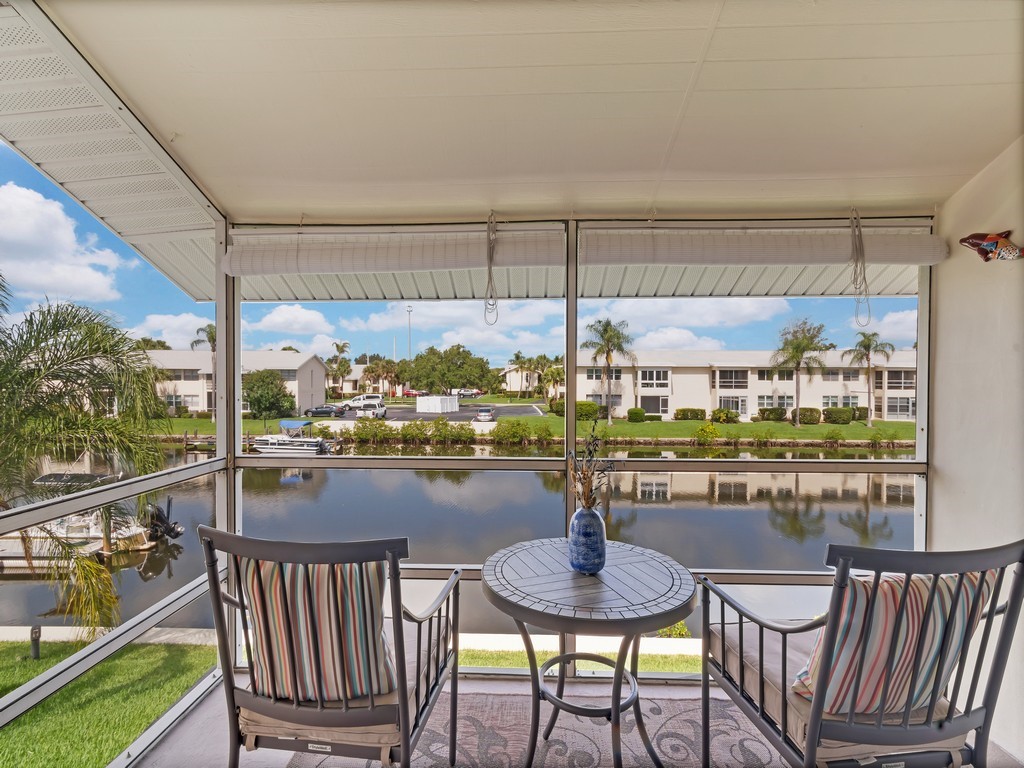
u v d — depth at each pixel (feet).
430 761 5.60
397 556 3.63
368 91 5.11
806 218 7.18
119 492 5.44
